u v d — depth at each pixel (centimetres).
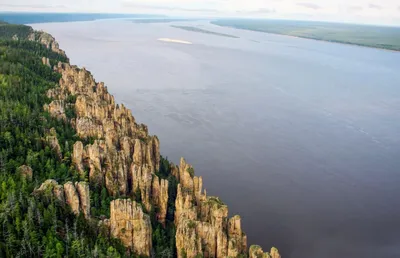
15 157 10550
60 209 8394
